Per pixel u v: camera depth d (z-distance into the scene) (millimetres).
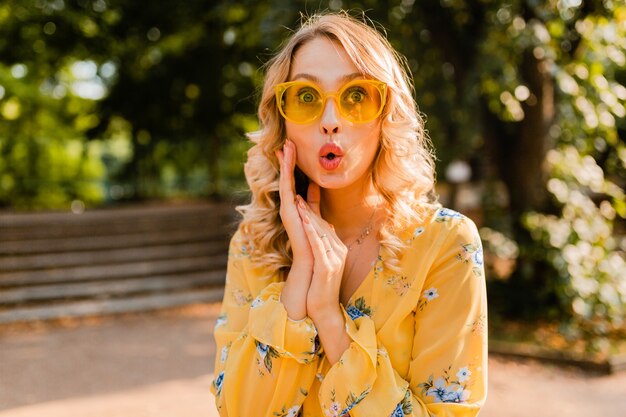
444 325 1259
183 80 14016
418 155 1368
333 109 1253
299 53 1300
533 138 6574
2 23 12266
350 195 1379
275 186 1416
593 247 6438
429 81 7723
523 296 6727
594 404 4680
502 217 6891
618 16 5547
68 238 10148
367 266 1351
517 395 4879
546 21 5707
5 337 7168
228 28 10039
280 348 1237
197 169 17469
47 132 16797
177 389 5242
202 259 10367
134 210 12766
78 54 13328
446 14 6637
